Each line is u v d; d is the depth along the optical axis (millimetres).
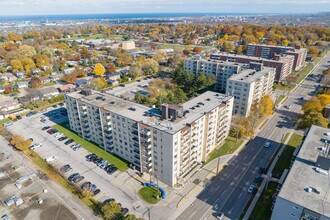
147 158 89625
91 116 108438
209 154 106875
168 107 90375
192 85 176625
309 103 134250
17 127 132875
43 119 139875
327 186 63094
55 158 105062
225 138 118250
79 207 80062
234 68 169500
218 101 107125
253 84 132125
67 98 119125
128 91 181000
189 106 101812
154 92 160250
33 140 119500
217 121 104688
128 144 96188
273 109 150625
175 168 85375
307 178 65875
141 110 98688
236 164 100250
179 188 87312
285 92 180000
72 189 87750
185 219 75125
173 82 189375
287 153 106812
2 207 80375
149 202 81562
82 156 106375
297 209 58094
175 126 84250
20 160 104812
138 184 89500
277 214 62438
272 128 129000
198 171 96250
